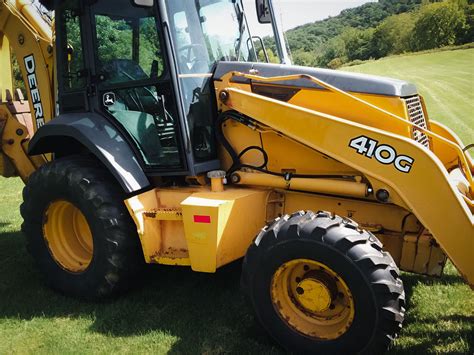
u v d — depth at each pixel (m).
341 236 2.58
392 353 2.75
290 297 2.84
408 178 2.81
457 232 2.70
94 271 3.55
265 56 4.19
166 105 3.38
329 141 3.03
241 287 2.91
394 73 32.97
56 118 3.76
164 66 3.31
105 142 3.48
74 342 3.08
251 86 3.45
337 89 3.12
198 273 4.06
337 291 2.71
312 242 2.62
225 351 2.87
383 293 2.48
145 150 3.55
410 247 3.10
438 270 3.06
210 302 3.53
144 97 3.46
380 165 2.88
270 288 2.79
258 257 2.79
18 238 5.52
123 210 3.52
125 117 3.58
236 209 3.17
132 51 3.46
